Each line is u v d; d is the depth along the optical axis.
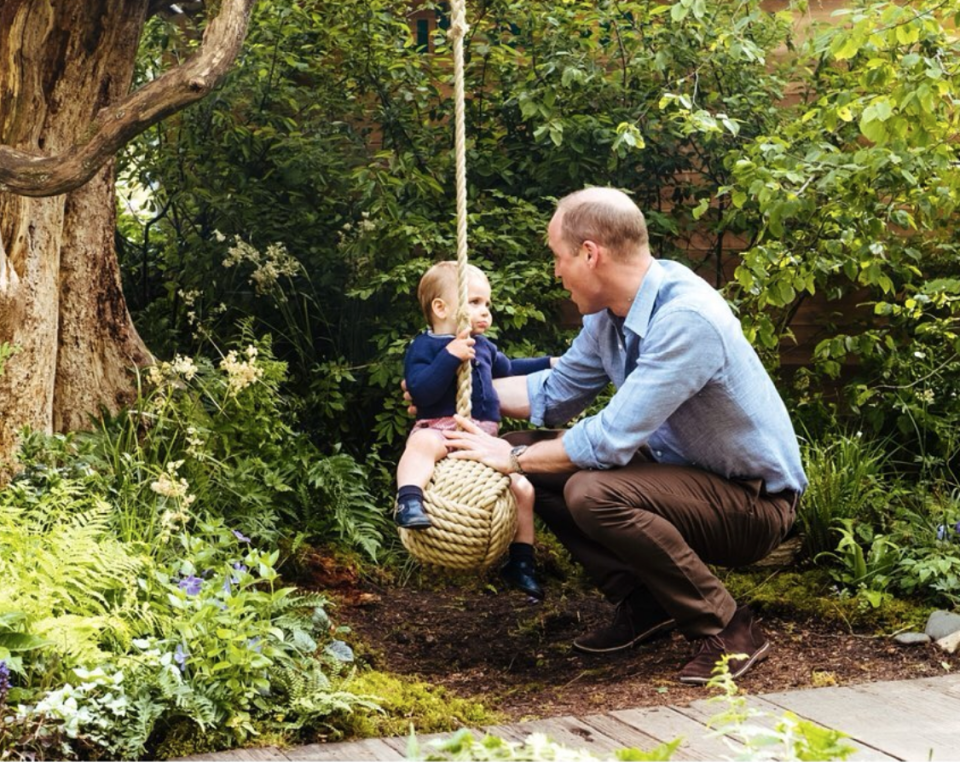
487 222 5.73
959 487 5.07
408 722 2.98
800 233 5.18
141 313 5.91
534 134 5.57
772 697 3.01
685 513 3.38
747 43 5.13
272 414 4.74
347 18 6.01
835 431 5.50
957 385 5.43
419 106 6.14
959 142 5.31
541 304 5.66
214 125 6.14
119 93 4.67
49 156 3.80
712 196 5.83
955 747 2.55
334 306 5.89
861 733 2.66
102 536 3.47
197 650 2.97
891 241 5.66
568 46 5.91
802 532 4.60
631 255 3.40
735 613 3.42
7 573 3.10
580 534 3.73
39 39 4.28
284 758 2.61
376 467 5.19
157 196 6.34
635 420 3.28
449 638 4.11
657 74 6.02
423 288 3.87
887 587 4.24
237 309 5.86
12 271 4.26
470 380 3.56
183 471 4.20
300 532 4.51
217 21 3.74
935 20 4.73
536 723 2.81
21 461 4.06
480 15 6.08
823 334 6.09
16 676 2.79
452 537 3.37
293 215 5.90
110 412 4.66
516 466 3.46
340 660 3.45
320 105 6.12
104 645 3.04
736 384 3.34
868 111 4.29
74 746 2.59
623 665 3.65
